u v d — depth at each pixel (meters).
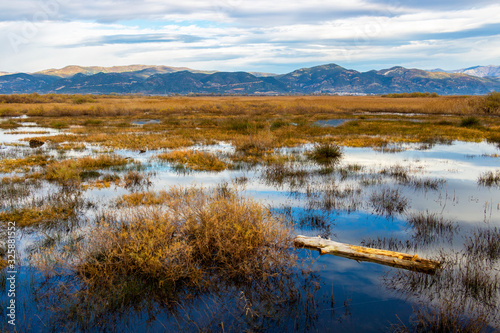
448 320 3.43
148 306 3.86
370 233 5.80
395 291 4.06
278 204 7.39
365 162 12.07
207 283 4.21
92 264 4.36
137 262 4.38
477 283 4.09
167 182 9.45
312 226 6.14
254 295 4.05
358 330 3.38
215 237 4.75
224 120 29.30
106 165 11.73
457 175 10.02
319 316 3.62
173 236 5.16
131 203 7.22
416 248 5.16
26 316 3.65
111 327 3.51
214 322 3.57
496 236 5.52
